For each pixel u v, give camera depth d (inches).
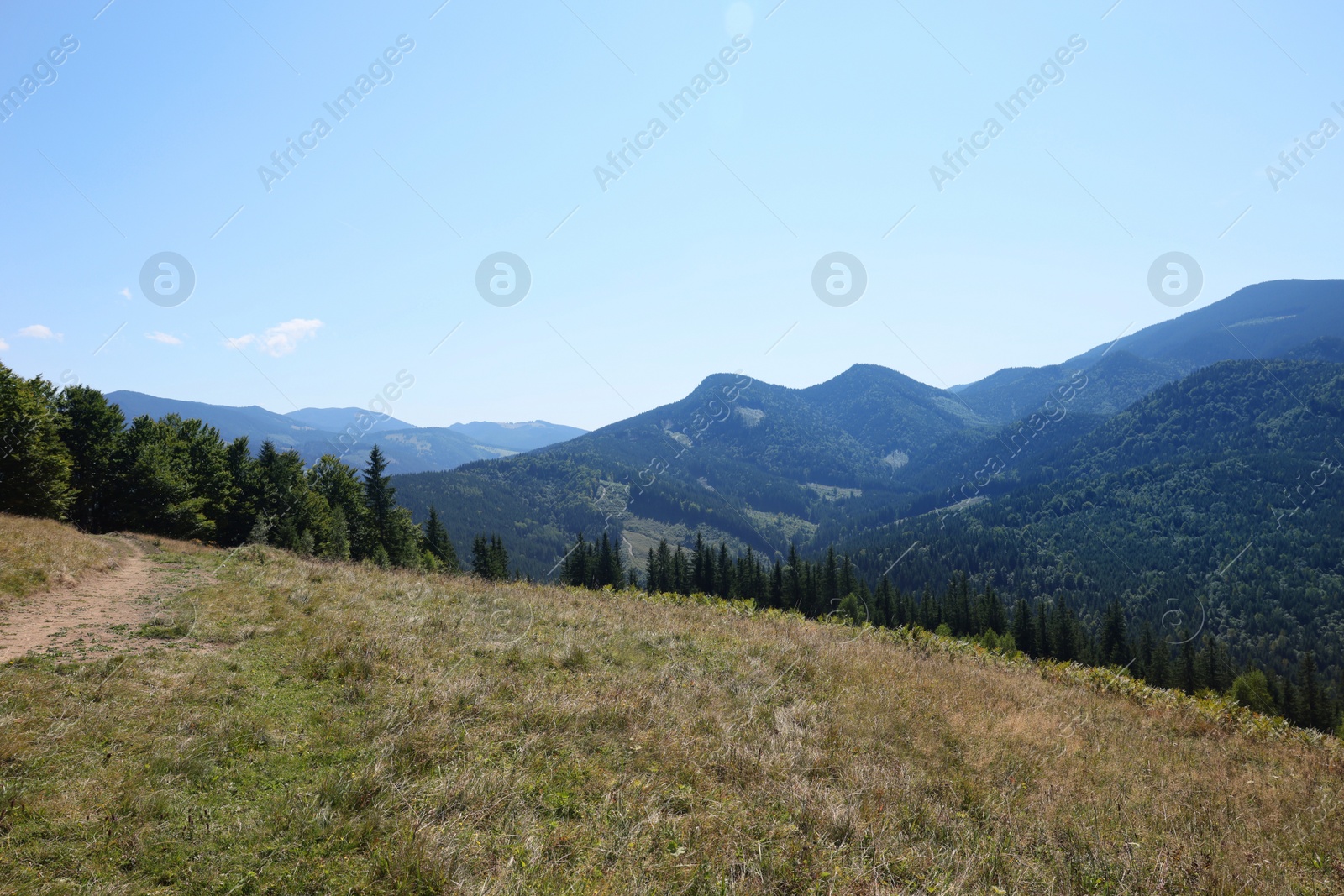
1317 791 342.0
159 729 236.5
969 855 213.0
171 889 156.1
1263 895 215.3
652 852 192.5
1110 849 237.0
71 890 150.3
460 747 249.1
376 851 177.3
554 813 211.3
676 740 277.1
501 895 163.8
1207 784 332.5
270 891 159.6
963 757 311.0
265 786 208.8
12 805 177.8
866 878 192.9
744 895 176.6
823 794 242.5
